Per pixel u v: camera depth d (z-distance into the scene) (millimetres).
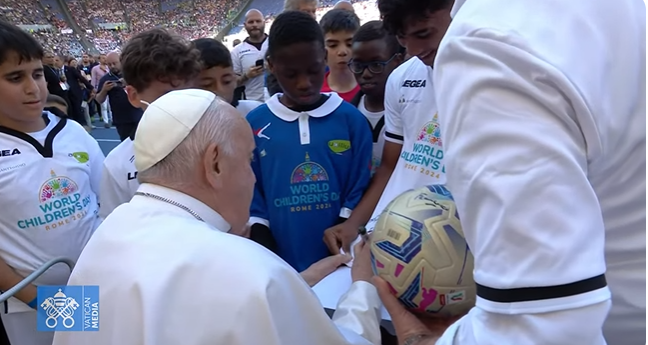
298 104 1513
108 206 1545
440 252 724
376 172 1528
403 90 1391
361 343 834
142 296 718
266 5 21797
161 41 1510
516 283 494
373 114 1766
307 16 1469
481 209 533
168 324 712
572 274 479
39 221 1476
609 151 556
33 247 1470
